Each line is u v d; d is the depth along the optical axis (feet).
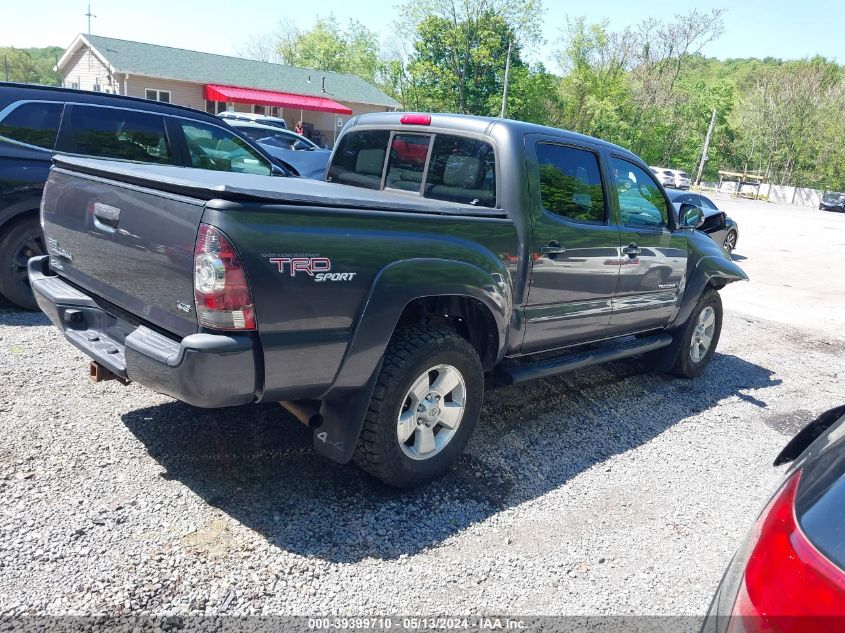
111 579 8.55
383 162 15.10
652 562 10.38
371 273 9.99
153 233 9.40
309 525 10.20
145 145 20.12
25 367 14.76
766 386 20.44
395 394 10.55
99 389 14.05
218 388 8.75
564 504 11.85
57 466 10.96
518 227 12.73
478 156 13.21
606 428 15.53
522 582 9.52
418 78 167.53
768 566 4.94
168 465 11.41
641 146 187.42
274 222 8.95
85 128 19.06
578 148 14.33
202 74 117.19
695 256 18.48
